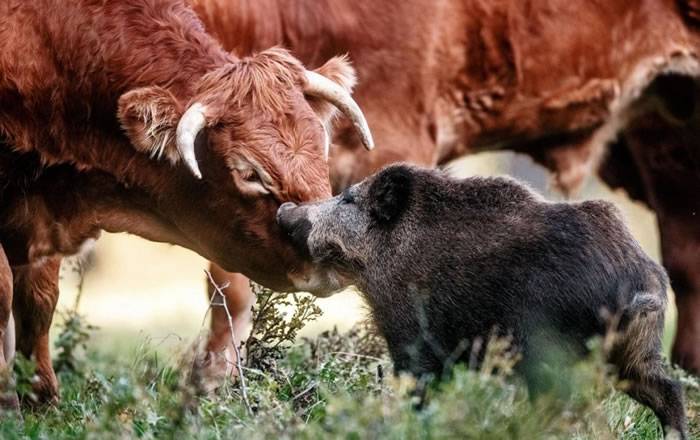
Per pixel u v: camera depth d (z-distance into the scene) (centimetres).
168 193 2169
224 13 2528
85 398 2158
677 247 3102
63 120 2172
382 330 1894
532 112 2823
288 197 2069
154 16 2191
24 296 2312
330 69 2255
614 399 1973
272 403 1847
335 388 1980
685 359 3025
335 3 2638
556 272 1712
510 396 1658
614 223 1747
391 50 2666
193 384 1839
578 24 2814
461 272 1798
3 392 1936
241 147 2077
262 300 2239
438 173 1897
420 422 1542
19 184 2205
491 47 2756
